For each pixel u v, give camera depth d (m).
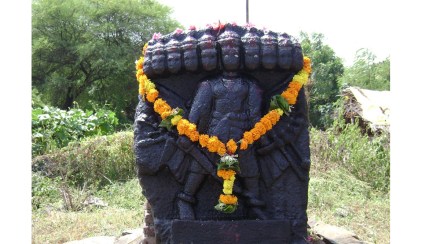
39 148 9.52
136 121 4.07
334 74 24.58
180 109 3.96
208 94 3.96
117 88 25.38
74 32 25.53
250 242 3.82
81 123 11.29
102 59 24.06
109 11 25.36
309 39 26.19
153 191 4.00
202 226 3.82
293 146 4.05
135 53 24.98
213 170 3.92
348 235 5.13
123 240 5.00
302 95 4.12
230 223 3.82
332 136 9.53
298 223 3.98
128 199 7.60
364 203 7.29
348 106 10.84
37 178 7.95
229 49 3.97
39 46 24.02
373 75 24.48
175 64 3.97
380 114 10.18
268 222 3.86
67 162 8.64
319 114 17.52
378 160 8.63
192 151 3.93
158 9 26.66
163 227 3.96
